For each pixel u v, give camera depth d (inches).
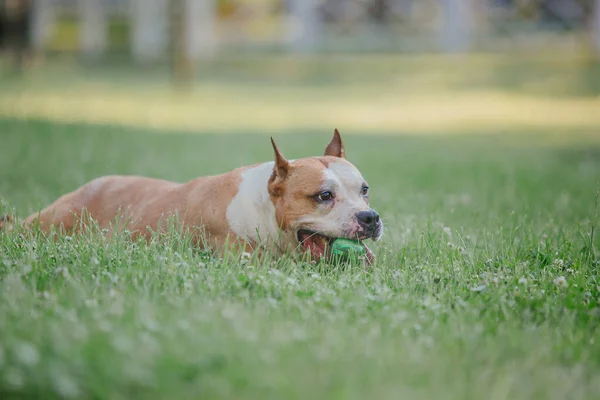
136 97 1202.0
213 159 629.9
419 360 194.9
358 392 177.5
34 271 253.1
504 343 211.9
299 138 814.5
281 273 264.1
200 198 305.3
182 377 180.5
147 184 330.6
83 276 254.2
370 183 542.3
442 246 309.6
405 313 224.7
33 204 398.0
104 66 1595.7
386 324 221.6
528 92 1286.9
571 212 427.2
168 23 1633.9
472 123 1013.8
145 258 269.9
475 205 448.1
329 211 284.4
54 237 317.4
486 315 237.9
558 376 192.1
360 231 281.4
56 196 435.5
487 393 181.0
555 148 794.2
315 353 193.5
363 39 1614.2
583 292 263.7
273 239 292.7
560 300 253.4
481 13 1557.6
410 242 331.0
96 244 283.6
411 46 1593.3
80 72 1512.1
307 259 285.3
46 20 1648.6
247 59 1609.3
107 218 326.0
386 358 195.5
